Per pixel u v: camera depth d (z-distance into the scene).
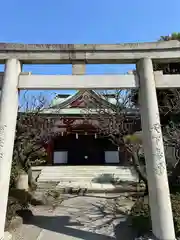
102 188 13.77
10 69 6.07
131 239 5.88
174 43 6.16
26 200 9.66
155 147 5.50
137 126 12.73
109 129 10.39
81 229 6.72
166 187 5.27
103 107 12.35
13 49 6.23
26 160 12.34
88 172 19.25
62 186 14.66
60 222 7.42
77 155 25.95
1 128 5.63
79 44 6.23
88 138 26.42
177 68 9.46
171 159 11.35
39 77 6.09
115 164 24.36
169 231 4.96
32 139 12.20
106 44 6.24
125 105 11.45
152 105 5.77
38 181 16.55
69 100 22.16
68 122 22.58
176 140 8.22
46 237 6.01
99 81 6.06
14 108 5.91
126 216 8.03
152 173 5.41
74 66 6.25
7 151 5.55
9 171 5.56
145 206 7.49
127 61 6.37
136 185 13.97
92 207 9.63
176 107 8.66
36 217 7.98
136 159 9.27
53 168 20.70
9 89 5.91
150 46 6.18
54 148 25.84
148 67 6.03
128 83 6.11
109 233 6.36
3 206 5.29
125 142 9.66
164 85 6.06
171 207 5.40
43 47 6.22
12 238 5.73
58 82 6.04
